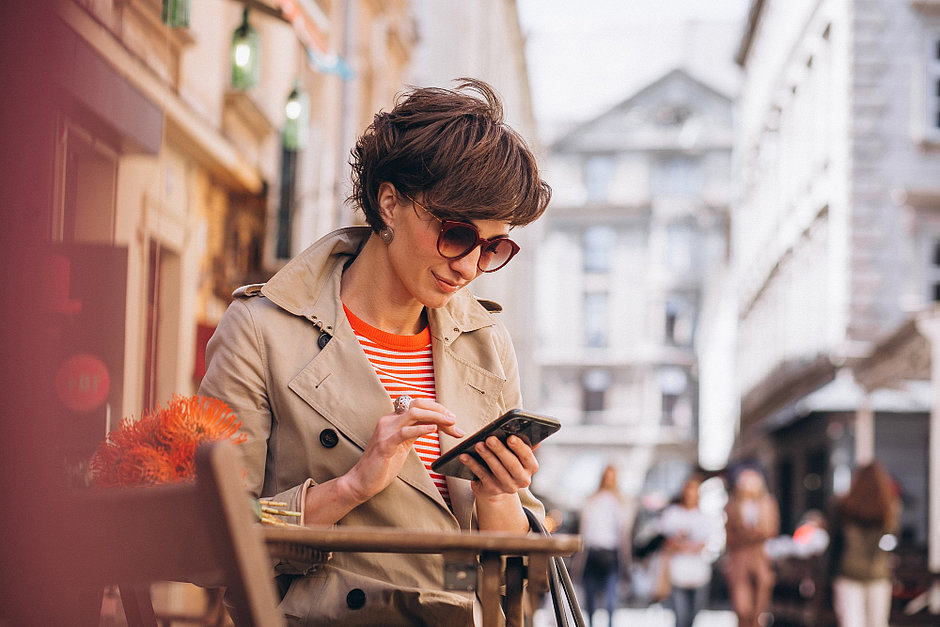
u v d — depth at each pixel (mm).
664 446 47938
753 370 33250
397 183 2012
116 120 3586
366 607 1901
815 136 22641
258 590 1188
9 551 1128
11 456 1126
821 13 22062
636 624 13773
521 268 32344
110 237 3439
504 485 1872
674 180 49125
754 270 33656
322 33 7512
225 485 1172
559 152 49500
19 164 1135
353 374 2068
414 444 2123
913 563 12188
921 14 19906
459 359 2191
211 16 7316
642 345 48406
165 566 1209
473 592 1973
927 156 19719
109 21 3520
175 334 6684
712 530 9867
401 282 2123
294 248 9664
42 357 1150
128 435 1678
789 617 13344
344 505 1885
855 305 19422
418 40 17391
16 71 1133
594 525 10523
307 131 9508
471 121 2006
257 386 2053
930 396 16938
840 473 18641
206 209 7793
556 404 48719
